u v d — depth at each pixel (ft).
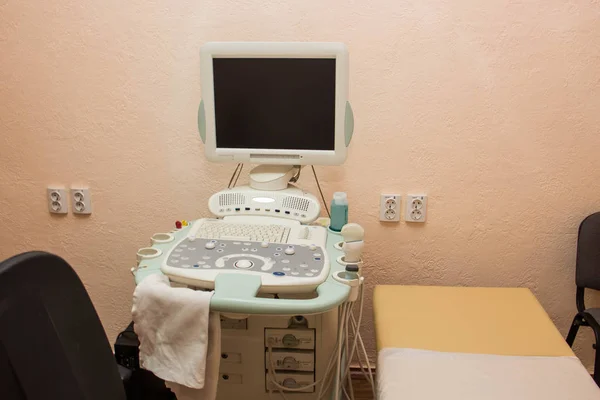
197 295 3.83
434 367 4.24
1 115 6.24
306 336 4.89
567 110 5.65
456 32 5.54
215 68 5.02
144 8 5.78
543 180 5.88
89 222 6.53
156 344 4.05
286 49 4.83
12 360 2.68
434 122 5.81
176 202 6.37
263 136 5.17
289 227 4.98
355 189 6.10
